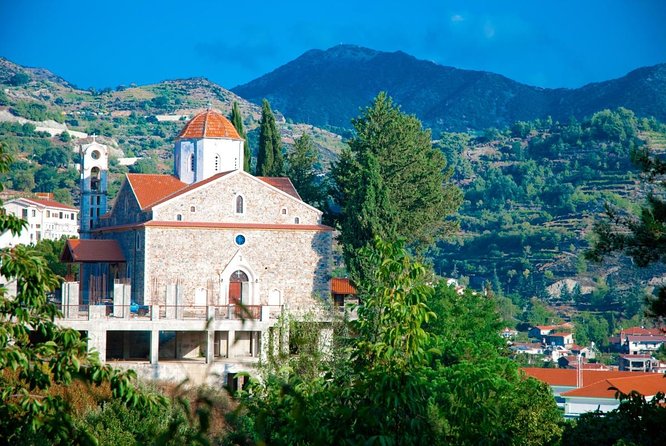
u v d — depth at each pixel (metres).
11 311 43.53
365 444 39.28
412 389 41.28
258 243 131.50
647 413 56.72
